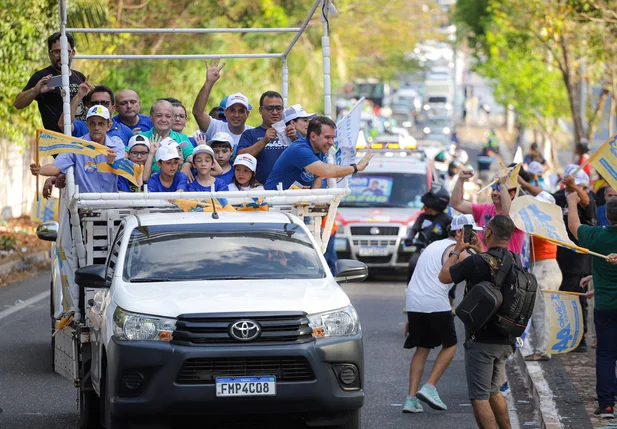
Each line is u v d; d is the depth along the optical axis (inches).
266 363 673.0
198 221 794.2
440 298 903.1
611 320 830.5
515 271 720.3
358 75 5590.6
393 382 1025.5
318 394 676.7
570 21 2645.2
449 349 909.2
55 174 843.4
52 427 831.7
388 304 1553.9
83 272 743.1
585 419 816.3
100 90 997.2
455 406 926.4
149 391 665.6
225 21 2883.9
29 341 1206.3
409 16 4306.1
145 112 2508.6
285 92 1206.3
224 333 670.5
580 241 856.3
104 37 2153.1
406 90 7288.4
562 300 893.2
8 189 2452.0
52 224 1027.3
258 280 735.1
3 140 2405.3
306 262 763.4
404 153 2098.9
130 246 763.4
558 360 1074.1
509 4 2908.5
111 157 847.1
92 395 807.7
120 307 690.8
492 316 718.5
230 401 666.2
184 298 689.6
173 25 2628.0
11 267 1808.6
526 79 3644.2
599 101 3152.1
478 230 862.5
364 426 852.0
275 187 887.7
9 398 933.8
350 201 1955.0
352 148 938.1
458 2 4320.9
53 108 1065.5
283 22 2906.0
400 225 1866.4
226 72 2773.1
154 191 880.9
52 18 1769.2
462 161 2669.8
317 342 681.6
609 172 888.9
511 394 975.0
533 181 1573.6
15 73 1726.1
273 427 725.9
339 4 3673.7
